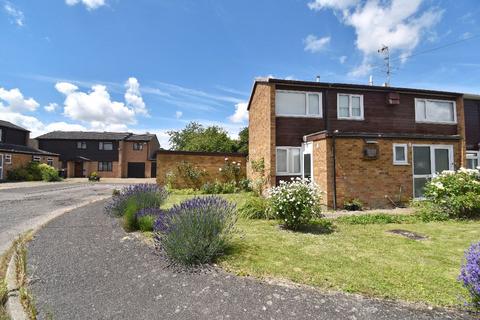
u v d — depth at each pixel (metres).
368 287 3.42
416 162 10.87
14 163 28.23
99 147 41.38
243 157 17.80
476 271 2.93
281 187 6.77
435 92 14.83
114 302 3.21
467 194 7.78
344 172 10.21
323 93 13.99
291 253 4.73
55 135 42.06
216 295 3.33
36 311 2.96
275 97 13.41
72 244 5.39
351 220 7.55
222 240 4.80
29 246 5.26
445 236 5.96
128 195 8.30
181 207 5.14
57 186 22.17
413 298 3.15
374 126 14.33
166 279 3.80
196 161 17.19
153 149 45.00
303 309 2.98
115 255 4.75
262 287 3.49
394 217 7.89
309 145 12.13
